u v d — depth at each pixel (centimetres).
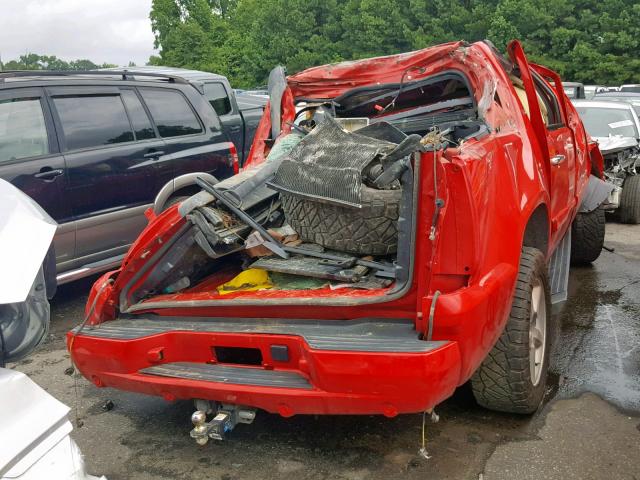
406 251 272
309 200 321
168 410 378
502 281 283
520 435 323
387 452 314
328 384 264
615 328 480
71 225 556
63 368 452
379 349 257
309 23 4850
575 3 4219
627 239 793
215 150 702
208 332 304
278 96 455
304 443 328
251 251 350
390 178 275
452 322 256
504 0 4203
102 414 375
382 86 442
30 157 537
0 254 136
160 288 353
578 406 353
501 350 311
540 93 493
